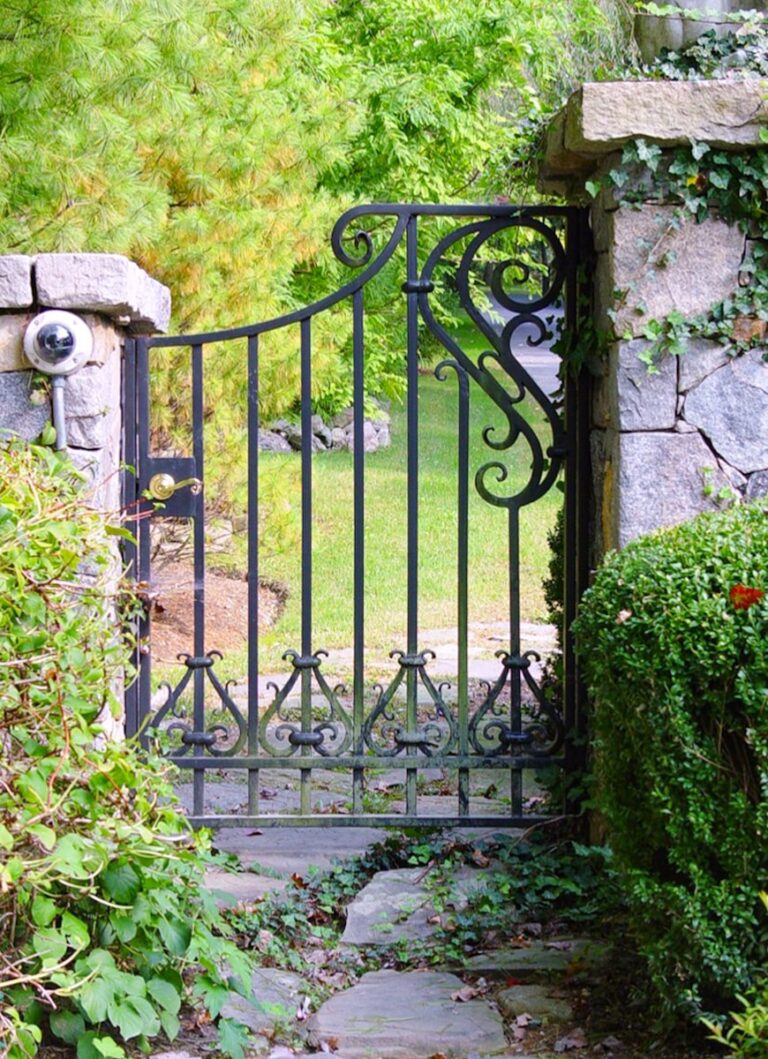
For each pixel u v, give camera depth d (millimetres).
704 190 3568
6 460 2934
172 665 7258
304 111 7602
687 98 3473
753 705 2506
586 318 3852
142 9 5633
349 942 3355
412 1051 2750
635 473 3592
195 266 6457
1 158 5422
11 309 3527
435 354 14461
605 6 10320
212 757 3943
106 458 3609
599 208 3768
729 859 2584
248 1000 2838
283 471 7199
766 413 3598
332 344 7641
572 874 3648
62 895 2607
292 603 8820
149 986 2631
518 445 14562
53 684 2617
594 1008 2918
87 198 5656
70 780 2648
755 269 3578
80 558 2879
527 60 11188
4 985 2318
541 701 3961
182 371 6746
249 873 3840
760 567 2676
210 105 6547
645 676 2637
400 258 10898
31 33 5387
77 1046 2523
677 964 2641
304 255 7316
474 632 8109
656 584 2709
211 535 7480
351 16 11633
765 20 3799
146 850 2633
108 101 5816
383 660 7293
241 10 6875
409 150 10641
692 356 3598
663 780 2639
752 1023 2301
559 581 4543
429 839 4043
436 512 11586
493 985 3084
